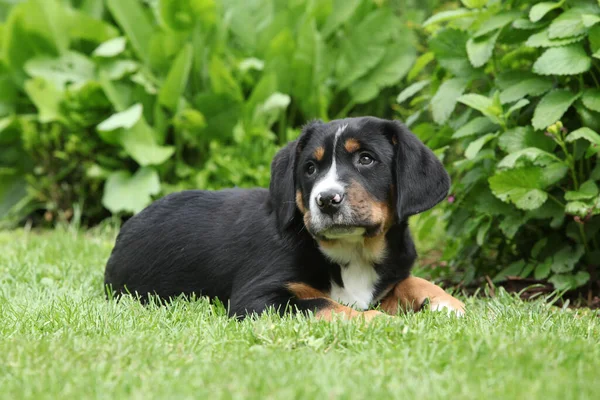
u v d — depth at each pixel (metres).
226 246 6.78
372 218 6.17
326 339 5.16
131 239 7.36
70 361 4.73
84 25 13.02
